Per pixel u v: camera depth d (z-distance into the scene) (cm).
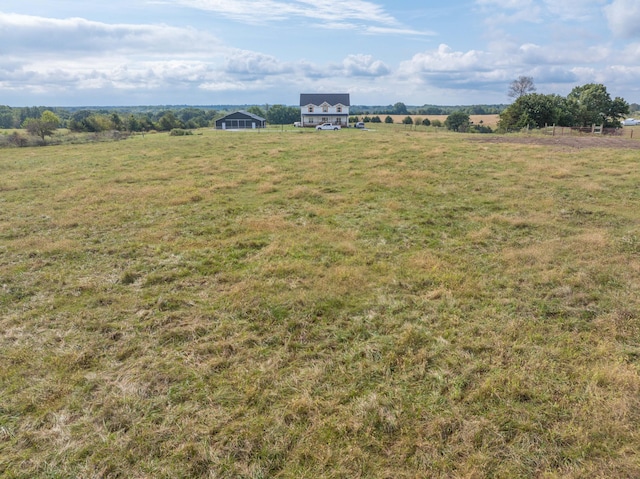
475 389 325
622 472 254
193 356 376
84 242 697
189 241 693
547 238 677
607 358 361
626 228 718
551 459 264
